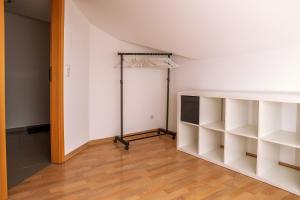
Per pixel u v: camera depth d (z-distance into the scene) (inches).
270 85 93.6
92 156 105.0
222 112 115.0
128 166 93.3
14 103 150.5
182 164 96.3
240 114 98.3
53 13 90.7
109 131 131.2
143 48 138.8
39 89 161.2
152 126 150.6
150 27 100.3
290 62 86.7
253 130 91.9
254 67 99.0
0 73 61.6
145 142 129.2
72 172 86.4
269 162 87.4
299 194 70.5
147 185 76.7
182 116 114.0
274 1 60.6
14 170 87.6
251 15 69.7
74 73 103.7
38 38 159.2
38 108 161.2
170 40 108.3
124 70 134.9
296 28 71.4
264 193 72.3
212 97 103.7
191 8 75.0
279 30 74.7
